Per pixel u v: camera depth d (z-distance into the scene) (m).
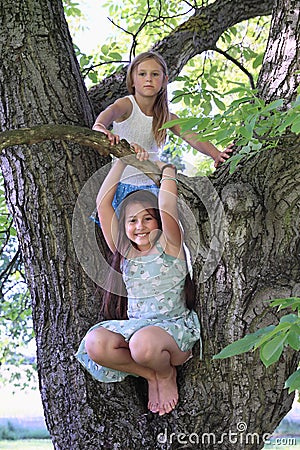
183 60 4.13
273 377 2.74
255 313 2.75
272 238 2.84
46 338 2.99
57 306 2.98
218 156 3.35
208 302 2.81
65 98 3.18
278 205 2.88
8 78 3.13
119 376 2.82
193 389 2.75
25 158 3.04
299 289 2.79
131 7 7.00
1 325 8.76
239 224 2.82
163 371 2.73
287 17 3.31
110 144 2.74
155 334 2.69
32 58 3.17
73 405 2.87
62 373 2.91
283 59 3.24
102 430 2.81
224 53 4.37
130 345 2.70
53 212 3.02
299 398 3.82
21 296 6.58
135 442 2.78
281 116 2.55
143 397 2.93
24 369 9.88
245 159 3.06
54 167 3.04
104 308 2.96
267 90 3.22
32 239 3.04
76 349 2.91
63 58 3.25
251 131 2.30
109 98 3.87
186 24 4.21
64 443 2.88
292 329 1.82
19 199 3.06
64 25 3.37
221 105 4.96
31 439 10.14
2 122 3.14
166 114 3.63
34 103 3.12
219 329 2.78
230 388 2.73
